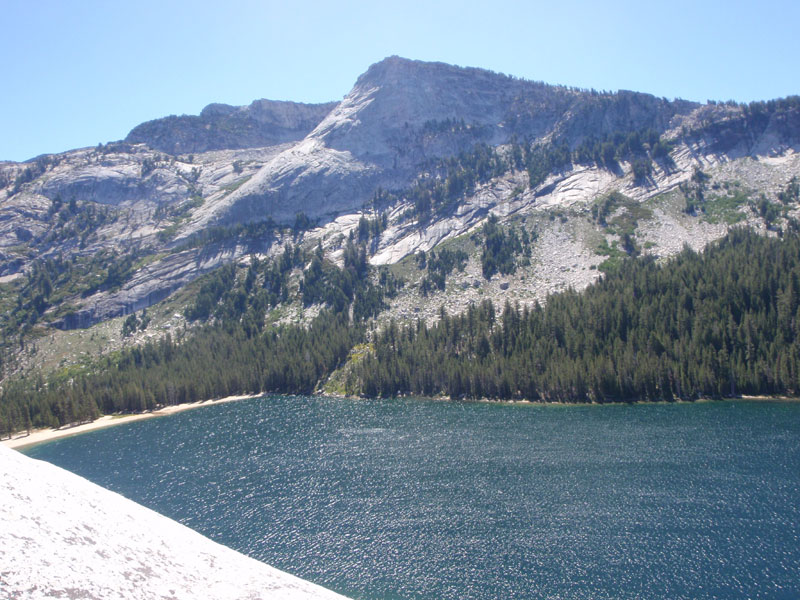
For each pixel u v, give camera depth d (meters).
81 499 23.14
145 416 166.50
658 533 68.88
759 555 62.81
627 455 98.31
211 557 24.64
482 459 100.50
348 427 132.50
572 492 82.56
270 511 81.94
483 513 77.12
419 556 66.50
